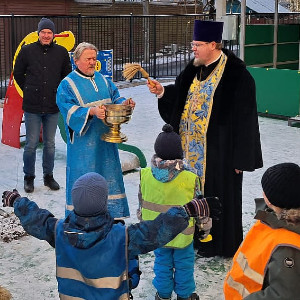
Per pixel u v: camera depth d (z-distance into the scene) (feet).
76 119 13.62
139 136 28.84
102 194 7.73
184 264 11.37
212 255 14.24
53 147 19.90
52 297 12.25
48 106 19.17
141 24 71.20
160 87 14.24
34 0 67.72
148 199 11.25
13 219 16.49
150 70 58.54
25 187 19.57
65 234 7.86
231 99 13.44
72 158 14.38
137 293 12.47
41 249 14.88
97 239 7.75
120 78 53.06
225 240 14.08
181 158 11.11
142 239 7.80
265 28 40.32
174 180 11.03
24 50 19.19
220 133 13.64
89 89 14.29
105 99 14.55
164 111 14.82
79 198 7.65
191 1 92.94
